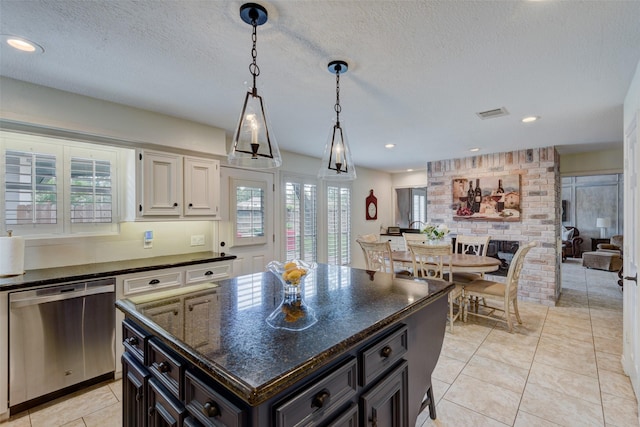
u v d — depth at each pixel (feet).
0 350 6.25
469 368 8.30
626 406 6.61
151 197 8.98
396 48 5.61
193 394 3.44
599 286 17.35
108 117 8.22
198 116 9.50
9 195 7.53
